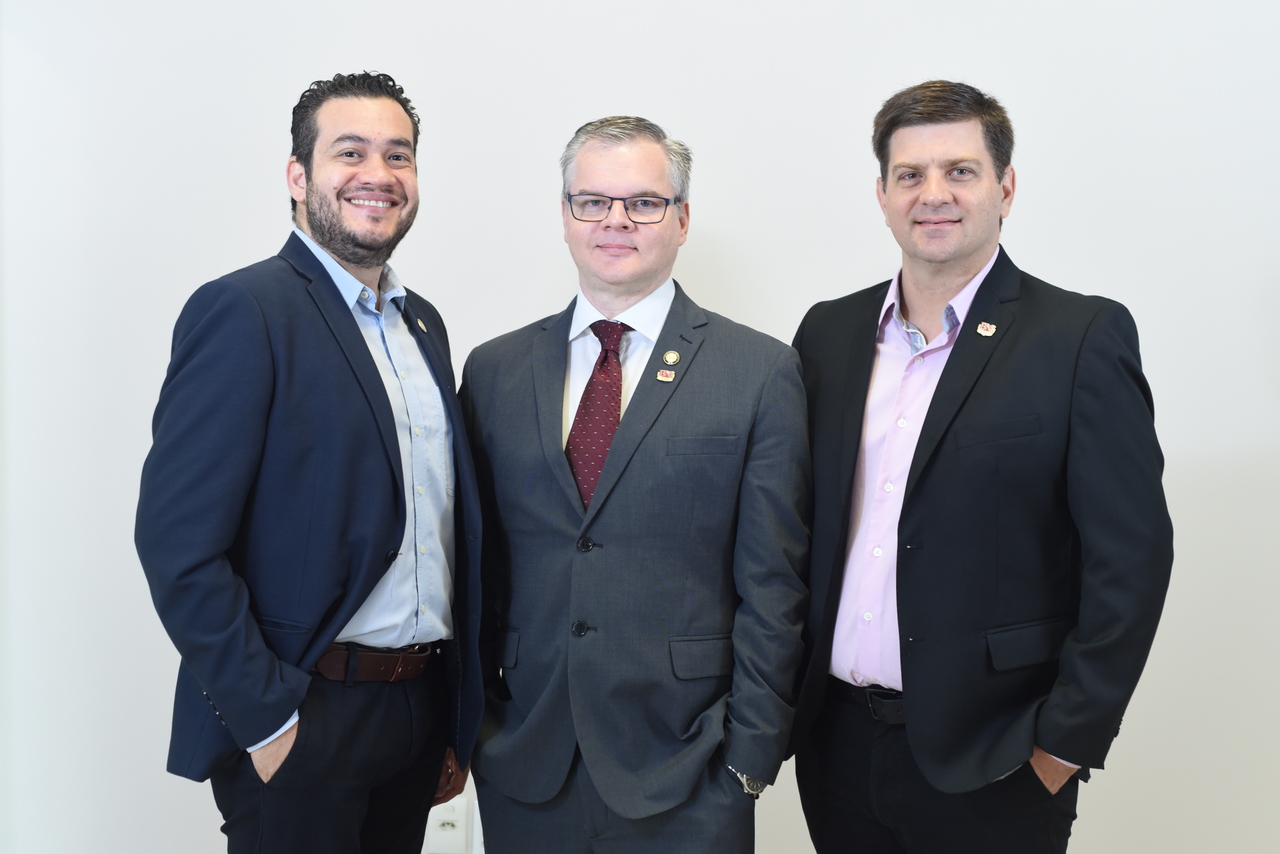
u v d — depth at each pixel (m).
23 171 2.43
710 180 2.38
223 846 2.47
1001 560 1.65
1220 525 2.26
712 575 1.79
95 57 2.42
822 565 1.81
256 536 1.61
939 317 1.82
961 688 1.64
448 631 1.86
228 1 2.41
